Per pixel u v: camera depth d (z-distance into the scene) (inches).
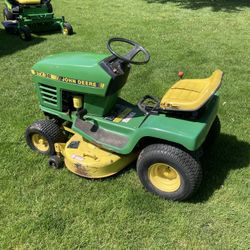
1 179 163.8
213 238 134.9
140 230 137.9
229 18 429.1
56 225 139.9
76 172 162.9
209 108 152.6
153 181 150.6
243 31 380.2
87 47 329.1
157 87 250.5
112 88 159.6
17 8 363.6
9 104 227.8
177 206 147.8
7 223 141.2
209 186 158.2
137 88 247.8
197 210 146.1
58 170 169.0
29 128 175.9
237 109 221.3
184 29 385.7
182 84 156.2
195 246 132.0
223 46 334.0
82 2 508.7
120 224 140.3
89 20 417.4
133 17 431.8
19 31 345.7
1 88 248.2
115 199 151.5
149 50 321.7
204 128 139.9
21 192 156.4
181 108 140.3
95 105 165.0
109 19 422.0
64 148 171.9
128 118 165.5
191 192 142.8
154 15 440.8
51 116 185.3
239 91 244.8
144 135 142.8
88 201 151.1
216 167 169.6
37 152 180.9
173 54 312.5
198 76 269.9
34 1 372.2
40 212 145.7
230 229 138.4
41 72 171.9
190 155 139.3
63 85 167.0
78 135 174.6
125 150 152.6
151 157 142.6
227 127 201.8
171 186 148.4
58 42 341.7
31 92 243.3
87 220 142.3
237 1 512.4
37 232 137.3
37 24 366.6
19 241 134.0
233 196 153.3
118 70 158.7
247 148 183.9
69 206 148.8
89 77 158.7
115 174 164.9
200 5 489.4
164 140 145.1
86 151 163.9
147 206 147.8
